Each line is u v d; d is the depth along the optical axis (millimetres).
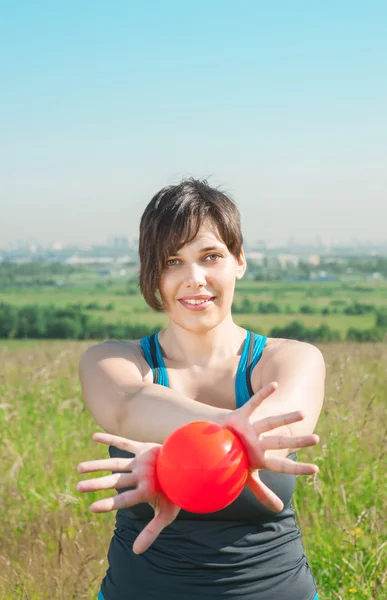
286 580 1957
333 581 3400
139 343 2301
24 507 4547
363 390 6152
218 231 2074
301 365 2086
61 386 7176
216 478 1579
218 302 2102
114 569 2027
